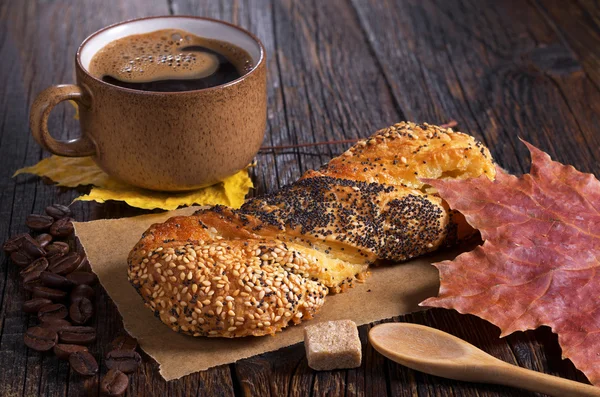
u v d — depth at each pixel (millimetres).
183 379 427
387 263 484
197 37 536
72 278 467
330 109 627
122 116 495
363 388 426
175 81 505
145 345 438
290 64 679
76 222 508
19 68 663
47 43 697
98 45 520
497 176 476
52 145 507
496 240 455
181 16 535
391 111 626
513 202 467
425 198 478
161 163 506
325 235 458
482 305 437
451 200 467
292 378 429
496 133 602
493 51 698
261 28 726
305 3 775
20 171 547
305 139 595
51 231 501
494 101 637
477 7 770
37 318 456
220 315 432
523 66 678
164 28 535
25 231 509
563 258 448
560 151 584
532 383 417
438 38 717
